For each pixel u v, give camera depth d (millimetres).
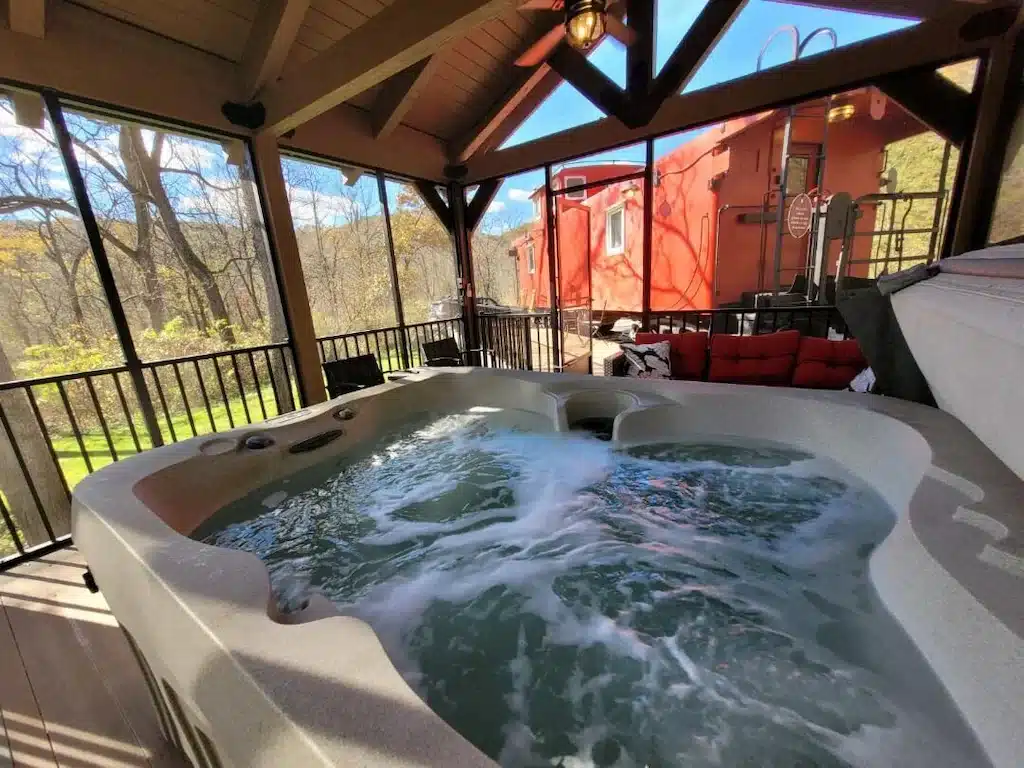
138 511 1495
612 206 6383
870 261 4133
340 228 7695
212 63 3209
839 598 1405
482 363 5617
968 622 917
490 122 4867
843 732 1012
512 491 2330
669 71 3697
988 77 2766
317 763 660
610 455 2490
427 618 1508
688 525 1908
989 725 821
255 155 3504
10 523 2334
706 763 997
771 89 3354
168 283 5723
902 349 2098
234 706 788
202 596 1046
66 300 5199
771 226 4746
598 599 1547
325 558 1861
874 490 1893
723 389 2533
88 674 1570
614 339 6727
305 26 3371
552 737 1092
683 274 5262
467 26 2371
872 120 4547
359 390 3258
